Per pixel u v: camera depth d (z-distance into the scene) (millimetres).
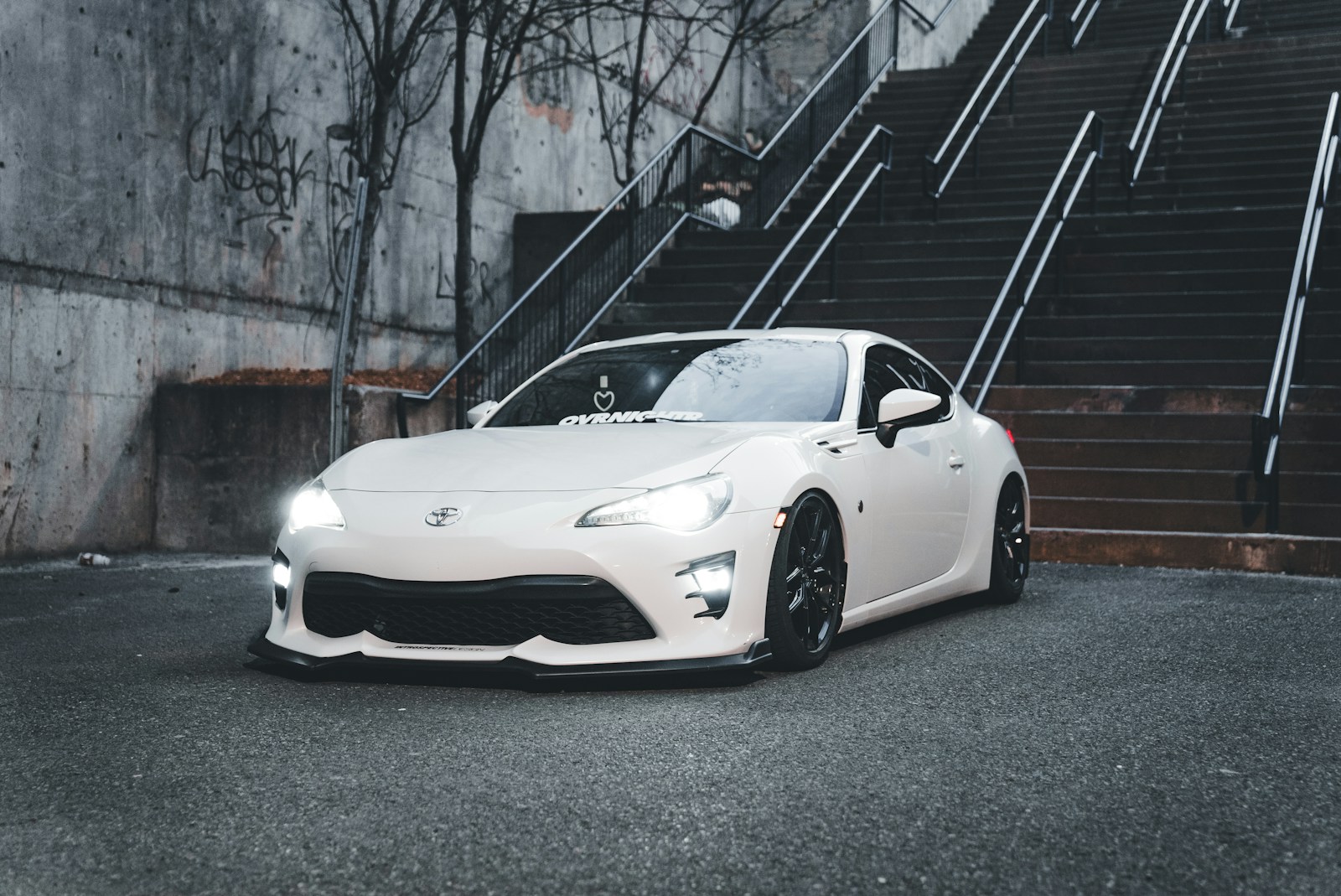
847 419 5219
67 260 9406
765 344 5801
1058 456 9516
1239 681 4590
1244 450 9078
